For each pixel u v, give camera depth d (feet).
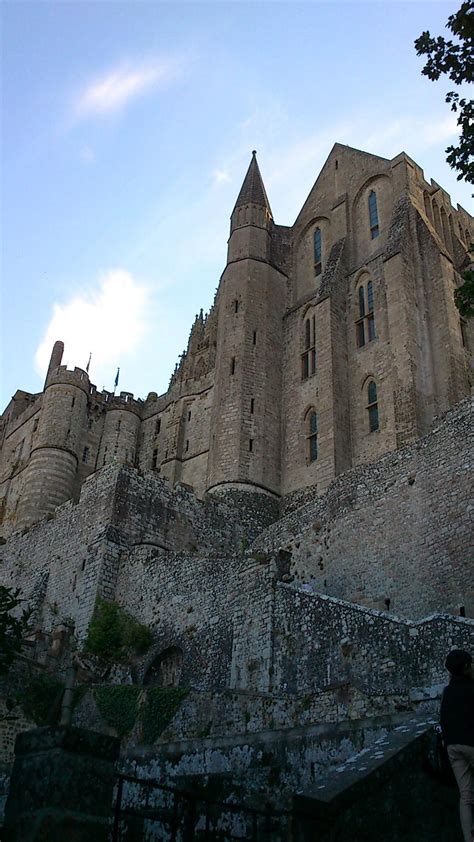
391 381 137.69
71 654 91.35
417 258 146.82
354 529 97.55
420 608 84.53
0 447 214.28
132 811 31.91
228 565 86.94
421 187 160.56
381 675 57.72
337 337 149.59
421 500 89.81
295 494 140.87
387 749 30.35
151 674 91.30
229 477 141.38
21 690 79.82
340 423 140.46
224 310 163.73
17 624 50.80
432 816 29.07
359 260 159.94
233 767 38.32
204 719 68.03
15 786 25.22
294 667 67.87
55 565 119.55
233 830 33.94
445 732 28.19
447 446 88.99
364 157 171.94
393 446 131.13
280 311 167.53
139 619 99.55
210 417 171.94
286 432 151.33
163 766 40.04
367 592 91.91
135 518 116.16
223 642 81.71
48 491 175.11
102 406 196.75
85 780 25.09
